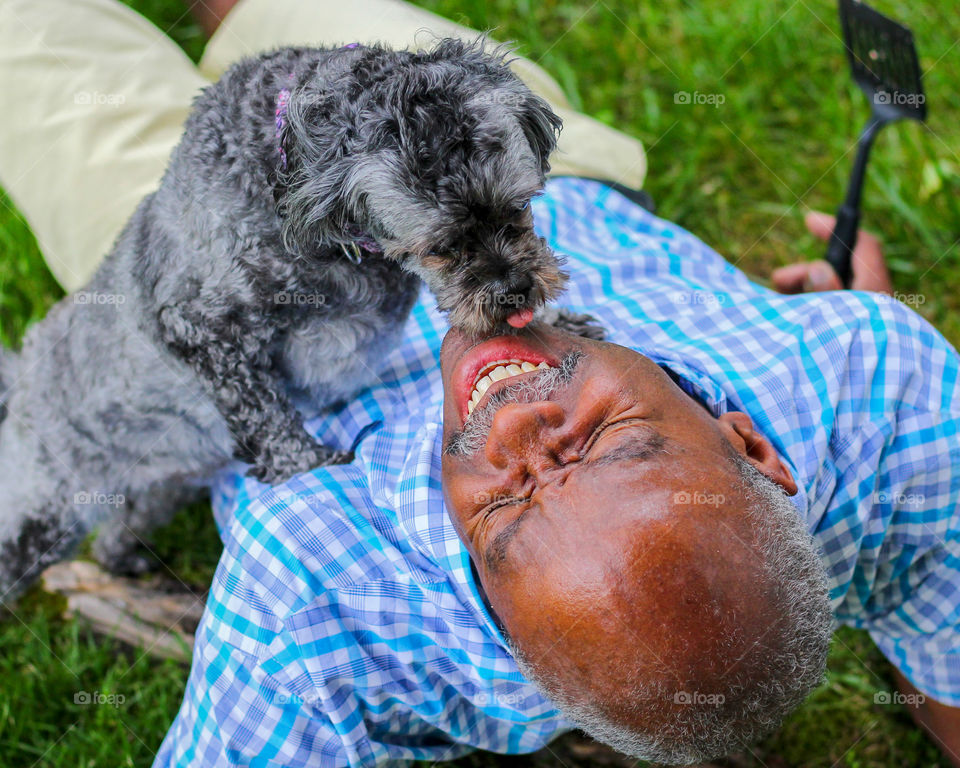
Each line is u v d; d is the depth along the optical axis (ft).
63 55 3.71
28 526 3.43
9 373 3.48
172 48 3.99
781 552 2.09
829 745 3.20
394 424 2.82
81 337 3.26
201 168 2.89
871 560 2.64
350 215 2.79
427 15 3.92
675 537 2.03
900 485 2.59
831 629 2.17
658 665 2.03
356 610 2.43
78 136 3.66
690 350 2.68
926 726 3.00
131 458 3.32
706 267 3.26
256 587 2.48
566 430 2.20
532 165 2.84
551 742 3.06
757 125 4.66
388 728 2.58
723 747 2.11
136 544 3.58
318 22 3.88
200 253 2.93
